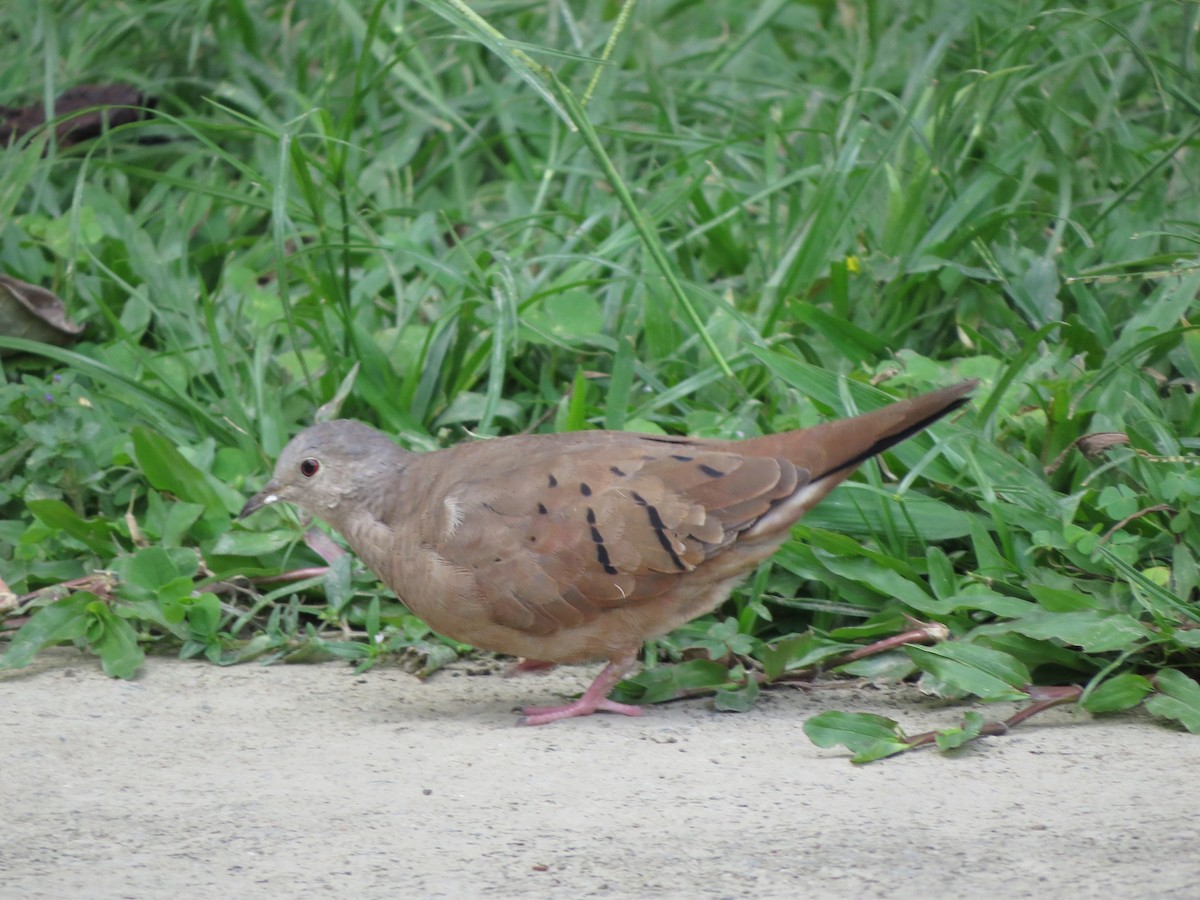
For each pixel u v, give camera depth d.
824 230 12.30
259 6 16.56
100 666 9.53
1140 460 9.68
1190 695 8.04
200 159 15.12
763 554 8.49
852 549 9.50
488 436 10.73
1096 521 9.73
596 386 12.02
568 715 8.62
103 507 10.87
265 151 14.59
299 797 7.15
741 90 16.25
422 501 8.74
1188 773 7.26
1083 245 12.64
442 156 15.61
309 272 12.15
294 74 15.97
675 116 14.73
